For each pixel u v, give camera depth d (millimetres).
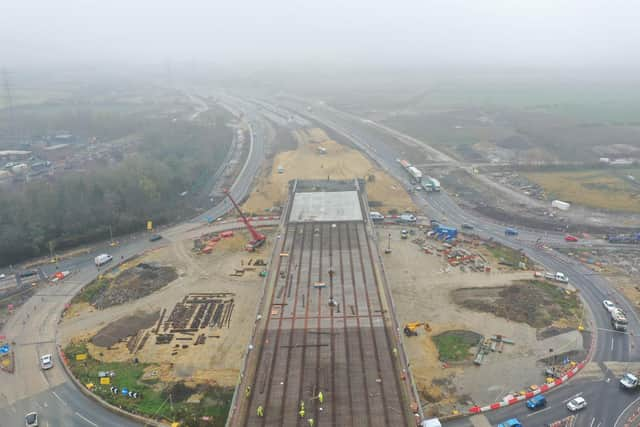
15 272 129375
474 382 83438
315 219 131375
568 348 92188
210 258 134000
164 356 91500
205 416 76312
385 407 66875
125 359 90938
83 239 147625
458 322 100938
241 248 139625
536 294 111125
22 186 172000
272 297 94188
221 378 85125
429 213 166375
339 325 85125
